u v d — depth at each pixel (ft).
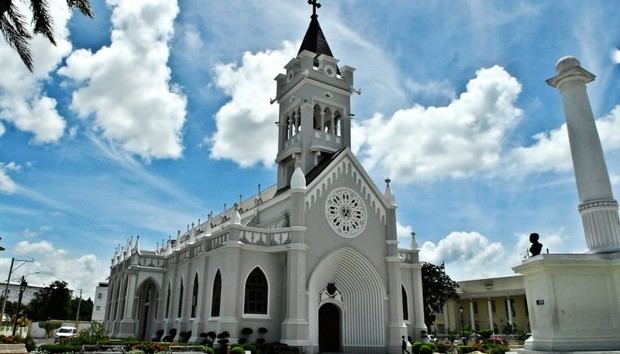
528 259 59.06
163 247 220.84
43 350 95.71
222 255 121.90
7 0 59.21
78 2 69.26
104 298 398.42
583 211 61.93
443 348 130.21
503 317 253.44
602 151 63.26
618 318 54.70
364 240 131.95
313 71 157.48
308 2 180.55
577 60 65.36
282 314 119.03
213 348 106.11
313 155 150.92
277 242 122.52
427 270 207.72
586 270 56.03
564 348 53.01
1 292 387.34
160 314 167.02
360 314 128.98
